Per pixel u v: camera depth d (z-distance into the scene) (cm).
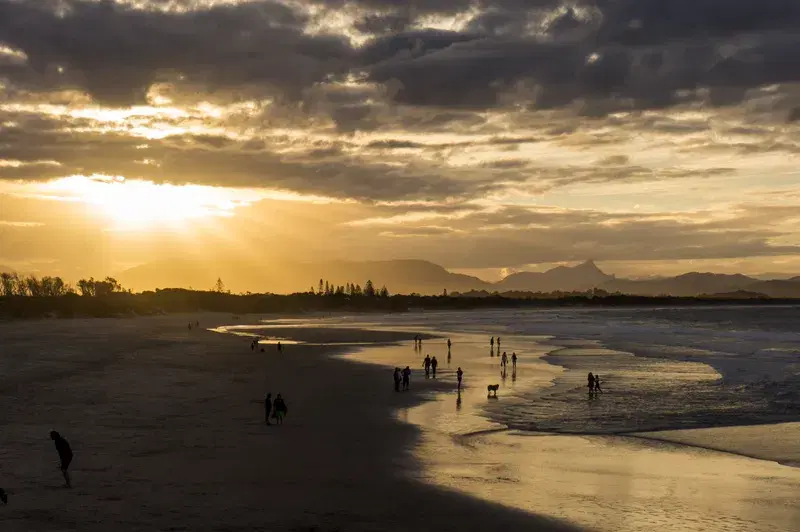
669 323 18475
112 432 3092
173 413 3666
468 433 3319
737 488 2400
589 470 2633
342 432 3241
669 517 2064
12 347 8012
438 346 9738
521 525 1945
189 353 7725
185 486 2211
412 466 2597
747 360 7212
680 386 5084
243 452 2756
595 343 10338
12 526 1747
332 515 1964
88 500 2011
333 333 13512
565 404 4250
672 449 3033
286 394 4538
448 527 1903
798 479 2527
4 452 2630
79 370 5650
